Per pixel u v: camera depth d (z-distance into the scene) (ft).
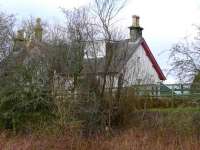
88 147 58.03
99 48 78.64
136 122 74.18
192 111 70.49
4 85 79.30
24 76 79.36
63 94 75.72
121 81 77.77
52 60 79.36
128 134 63.26
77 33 80.02
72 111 73.15
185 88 76.84
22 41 90.02
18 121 74.84
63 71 78.23
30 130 71.31
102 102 75.82
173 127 67.67
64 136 61.67
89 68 77.56
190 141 57.36
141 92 80.12
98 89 76.33
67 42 80.18
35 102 75.61
